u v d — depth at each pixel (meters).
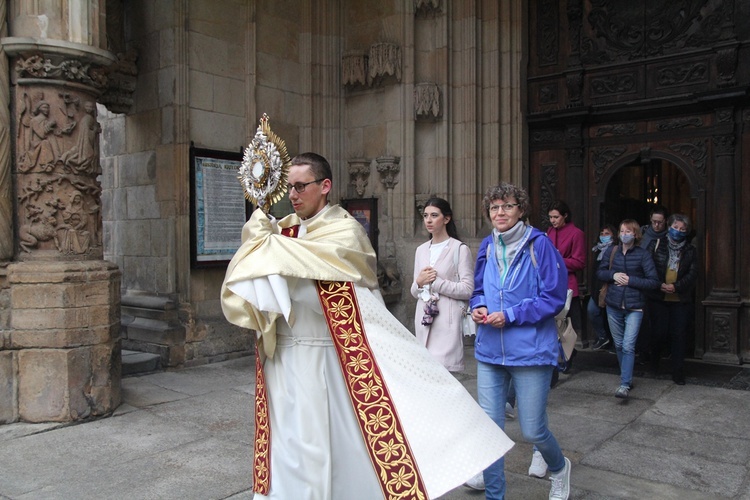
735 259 6.48
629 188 7.32
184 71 6.60
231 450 3.99
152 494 3.31
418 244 7.71
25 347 4.50
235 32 7.15
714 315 6.58
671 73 6.79
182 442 4.15
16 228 4.66
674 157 6.82
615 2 7.15
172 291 6.62
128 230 7.14
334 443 2.17
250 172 2.26
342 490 2.16
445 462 2.09
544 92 7.74
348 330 2.17
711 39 6.55
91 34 4.78
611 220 7.37
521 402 2.91
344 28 8.21
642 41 6.99
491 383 3.00
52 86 4.60
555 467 3.04
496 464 2.88
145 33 6.82
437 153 7.85
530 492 3.34
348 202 8.16
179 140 6.58
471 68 7.76
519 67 7.80
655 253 5.75
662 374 6.05
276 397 2.21
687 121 6.72
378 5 7.93
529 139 7.86
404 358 2.23
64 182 4.68
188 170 6.60
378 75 7.78
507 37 7.77
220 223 6.91
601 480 3.48
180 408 4.95
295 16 7.84
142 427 4.47
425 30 7.87
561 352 3.97
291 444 2.13
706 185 6.63
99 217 4.98
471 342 7.60
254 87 7.27
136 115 6.98
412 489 2.06
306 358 2.18
